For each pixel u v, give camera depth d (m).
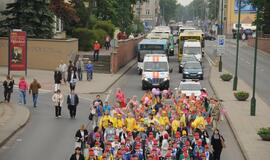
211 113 40.19
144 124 30.30
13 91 55.19
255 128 39.59
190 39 89.31
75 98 42.25
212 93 57.66
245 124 41.00
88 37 89.62
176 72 78.94
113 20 114.25
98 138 27.22
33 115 43.53
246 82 68.25
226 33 188.62
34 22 74.38
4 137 34.56
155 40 79.12
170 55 105.25
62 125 39.66
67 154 31.19
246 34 176.25
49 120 41.56
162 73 61.03
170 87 62.41
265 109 48.22
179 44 89.00
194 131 29.45
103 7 111.44
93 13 109.81
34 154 31.16
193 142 26.81
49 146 33.16
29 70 71.06
